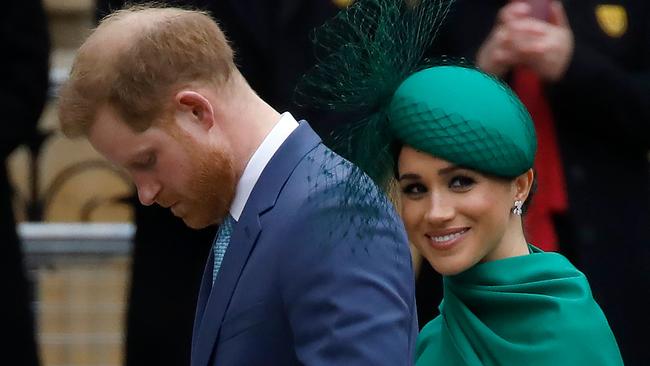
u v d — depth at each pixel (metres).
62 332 21.59
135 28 10.83
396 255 10.69
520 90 15.59
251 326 10.77
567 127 15.73
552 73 15.41
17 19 16.77
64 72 21.55
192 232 16.27
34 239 21.23
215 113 10.88
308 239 10.66
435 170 10.74
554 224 15.68
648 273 15.90
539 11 15.41
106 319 21.64
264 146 10.98
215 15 15.68
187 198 11.00
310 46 15.57
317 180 10.81
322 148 11.09
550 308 10.87
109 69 10.73
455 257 10.82
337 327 10.47
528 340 10.88
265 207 10.86
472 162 10.67
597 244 15.72
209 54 10.88
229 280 10.92
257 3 15.70
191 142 10.80
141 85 10.69
